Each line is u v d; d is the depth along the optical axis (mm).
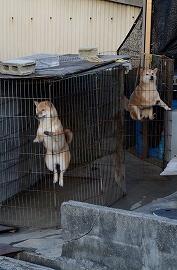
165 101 8117
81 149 7895
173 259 4074
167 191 7418
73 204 4629
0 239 5836
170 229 4055
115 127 7180
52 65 6496
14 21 8695
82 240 4602
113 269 4430
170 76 8016
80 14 9359
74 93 7074
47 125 6250
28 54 8969
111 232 4410
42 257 4863
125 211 4398
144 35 8602
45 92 6883
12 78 5773
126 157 8992
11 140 6855
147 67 8461
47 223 6332
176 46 8695
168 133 7926
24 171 6871
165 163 8070
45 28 9078
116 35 9805
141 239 4238
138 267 4289
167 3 8445
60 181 6508
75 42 9430
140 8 9938
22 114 7078
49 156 6441
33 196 7238
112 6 9641
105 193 7289
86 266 4535
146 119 8125
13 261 4863
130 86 8750
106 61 6855
